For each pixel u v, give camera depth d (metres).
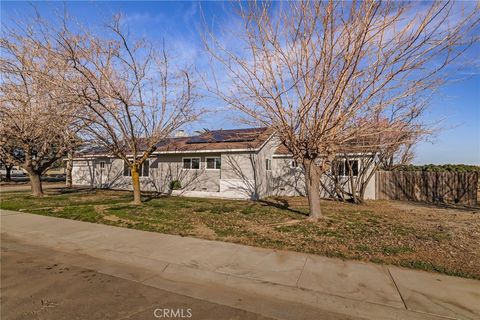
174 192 19.45
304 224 9.09
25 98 13.08
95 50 10.54
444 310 3.92
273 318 3.79
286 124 8.41
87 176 26.00
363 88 7.33
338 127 8.19
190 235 7.70
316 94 7.68
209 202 15.09
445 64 6.63
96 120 11.48
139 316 3.74
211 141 19.83
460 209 13.62
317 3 7.06
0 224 9.04
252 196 17.27
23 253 6.44
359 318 3.84
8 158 16.64
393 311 3.93
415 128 15.86
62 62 9.98
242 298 4.36
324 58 7.22
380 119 9.80
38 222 9.27
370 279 4.85
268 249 6.45
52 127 13.47
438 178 16.89
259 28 7.68
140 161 13.59
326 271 5.19
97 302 4.11
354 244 6.85
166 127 13.01
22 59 10.51
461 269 5.30
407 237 7.57
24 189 22.89
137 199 13.61
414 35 6.30
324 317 3.85
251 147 17.30
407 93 7.51
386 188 17.94
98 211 11.34
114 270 5.44
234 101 9.95
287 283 4.72
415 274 5.07
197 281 4.98
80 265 5.69
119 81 11.41
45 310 3.83
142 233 7.89
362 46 6.57
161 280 5.00
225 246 6.66
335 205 14.66
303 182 19.81
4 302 4.05
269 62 8.02
